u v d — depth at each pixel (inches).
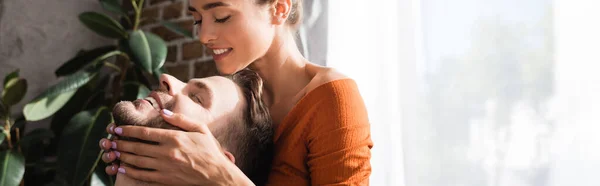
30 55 90.4
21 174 72.1
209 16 35.2
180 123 33.1
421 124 65.4
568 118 57.2
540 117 58.7
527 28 60.2
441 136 64.3
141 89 76.1
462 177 62.9
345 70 69.2
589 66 56.2
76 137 70.1
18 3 89.0
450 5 65.0
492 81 61.9
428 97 65.3
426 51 65.9
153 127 33.5
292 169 37.3
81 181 67.3
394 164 66.0
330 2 70.7
